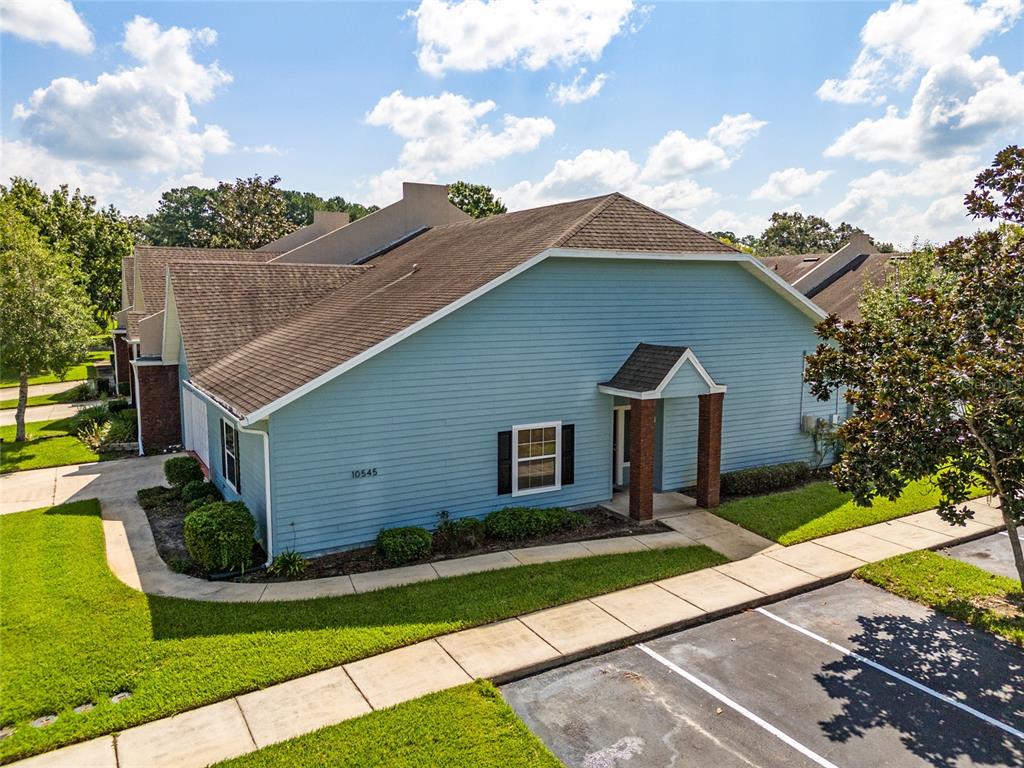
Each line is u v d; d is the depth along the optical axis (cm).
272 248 3153
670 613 979
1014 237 989
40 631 912
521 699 780
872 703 769
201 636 898
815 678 823
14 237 2316
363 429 1218
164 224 10281
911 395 905
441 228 2531
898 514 1435
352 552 1219
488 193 6575
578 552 1220
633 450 1390
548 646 882
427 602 1004
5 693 767
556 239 1413
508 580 1087
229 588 1062
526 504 1412
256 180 6788
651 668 848
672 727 725
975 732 715
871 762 666
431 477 1298
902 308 1020
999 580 1096
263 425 1136
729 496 1576
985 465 941
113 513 1476
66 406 3080
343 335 1388
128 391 3234
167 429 2138
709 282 1608
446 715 727
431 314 1237
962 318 942
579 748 689
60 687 779
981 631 941
